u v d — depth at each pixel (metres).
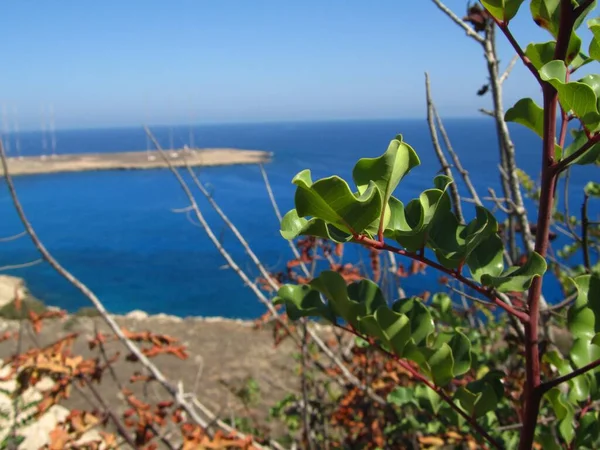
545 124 1.13
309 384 4.43
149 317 14.79
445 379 1.33
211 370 9.46
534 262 1.06
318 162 70.06
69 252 28.50
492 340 3.27
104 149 134.50
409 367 1.37
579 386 1.51
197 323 14.02
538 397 1.20
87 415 3.01
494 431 1.87
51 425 5.26
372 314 1.46
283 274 3.89
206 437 2.81
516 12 1.12
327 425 4.21
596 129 1.01
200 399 7.72
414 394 1.86
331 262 3.74
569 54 1.15
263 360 9.74
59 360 3.11
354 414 3.69
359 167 0.93
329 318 1.44
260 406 6.76
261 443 3.62
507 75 2.22
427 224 1.04
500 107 2.14
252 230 27.23
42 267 25.23
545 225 1.13
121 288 21.98
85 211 41.62
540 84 1.13
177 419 3.22
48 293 21.55
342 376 4.06
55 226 35.97
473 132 125.88
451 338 1.48
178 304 19.55
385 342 1.35
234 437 2.84
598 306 1.31
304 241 3.77
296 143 126.06
